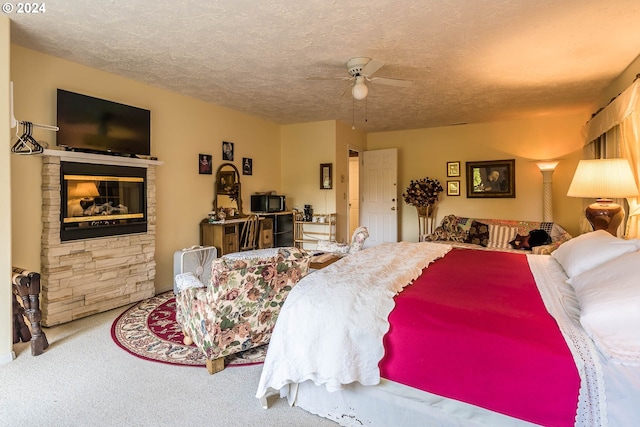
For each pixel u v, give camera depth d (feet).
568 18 8.02
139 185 12.47
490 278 7.00
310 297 5.84
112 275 11.48
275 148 20.34
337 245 14.44
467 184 20.06
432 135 21.06
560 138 17.83
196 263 13.41
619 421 3.86
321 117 18.54
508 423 4.42
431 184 20.15
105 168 11.34
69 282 10.37
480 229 17.22
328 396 5.92
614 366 3.98
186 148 14.76
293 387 6.25
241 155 17.74
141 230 12.46
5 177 7.95
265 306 7.80
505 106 15.96
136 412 6.13
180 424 5.81
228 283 7.17
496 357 4.48
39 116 10.15
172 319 10.66
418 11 7.72
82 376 7.34
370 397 5.49
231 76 12.16
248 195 18.26
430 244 10.68
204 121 15.56
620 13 7.78
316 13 7.82
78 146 10.68
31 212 10.00
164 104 13.79
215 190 16.17
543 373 4.20
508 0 7.25
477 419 4.64
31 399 6.50
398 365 5.16
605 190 8.75
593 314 4.41
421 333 5.01
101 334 9.51
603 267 5.60
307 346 5.50
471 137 19.98
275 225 18.19
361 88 10.23
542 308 5.23
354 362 5.24
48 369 7.64
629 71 10.99
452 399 4.79
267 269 7.64
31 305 8.27
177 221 14.46
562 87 13.19
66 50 10.00
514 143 18.89
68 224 10.39
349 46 9.62
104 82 11.74
